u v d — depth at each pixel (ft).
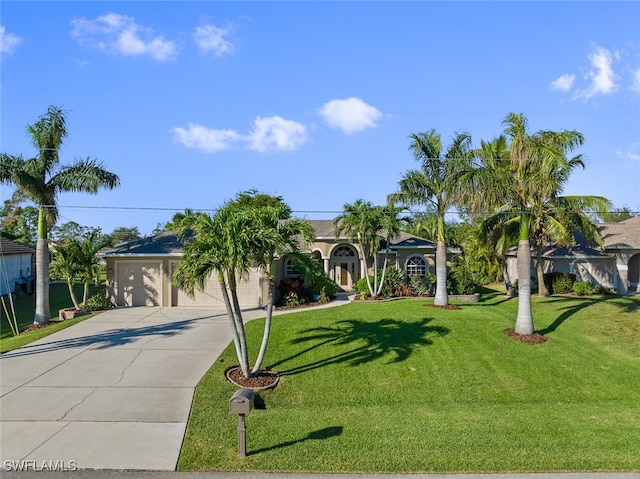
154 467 27.25
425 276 90.22
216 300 76.07
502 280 128.16
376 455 28.45
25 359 48.73
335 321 61.82
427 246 95.55
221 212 41.52
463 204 62.54
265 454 28.63
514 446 29.94
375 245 81.15
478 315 67.15
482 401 42.32
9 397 38.75
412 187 71.72
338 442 30.32
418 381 45.47
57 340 55.67
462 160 67.05
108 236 136.67
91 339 55.83
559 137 56.90
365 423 34.09
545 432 32.58
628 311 71.15
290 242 42.55
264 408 39.27
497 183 57.36
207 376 43.50
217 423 33.58
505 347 54.19
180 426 33.12
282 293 78.48
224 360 47.98
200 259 38.93
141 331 59.26
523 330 58.18
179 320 65.41
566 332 61.67
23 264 113.50
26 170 65.82
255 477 26.17
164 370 45.19
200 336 56.65
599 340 58.90
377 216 80.33
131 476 26.25
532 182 56.85
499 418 35.86
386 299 82.23
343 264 99.96
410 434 31.83
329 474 26.43
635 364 51.52
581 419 35.83
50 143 67.15
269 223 41.57
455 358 50.60
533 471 26.81
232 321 43.37
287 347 52.11
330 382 44.32
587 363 51.01
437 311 68.74
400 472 26.63
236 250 37.96
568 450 29.35
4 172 64.80
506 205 58.85
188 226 42.37
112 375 43.88
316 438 30.99
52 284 132.67
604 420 35.63
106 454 28.86
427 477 26.11
